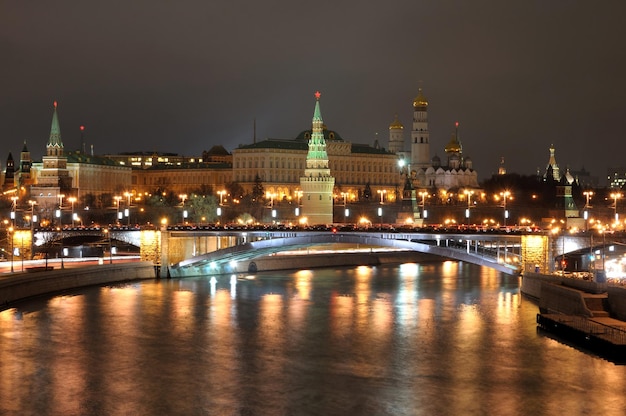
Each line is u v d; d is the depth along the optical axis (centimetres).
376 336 17438
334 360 15625
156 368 15125
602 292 18075
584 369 14862
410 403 13338
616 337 15762
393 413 12938
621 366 15038
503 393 13750
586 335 16112
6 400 13450
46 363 15362
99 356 15838
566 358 15550
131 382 14325
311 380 14438
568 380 14300
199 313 19888
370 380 14425
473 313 19850
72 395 13688
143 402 13388
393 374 14750
